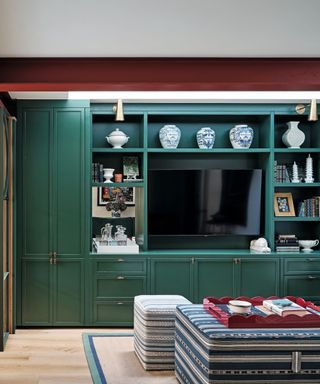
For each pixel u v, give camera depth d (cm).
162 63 416
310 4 306
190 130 620
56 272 570
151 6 306
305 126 625
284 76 418
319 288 584
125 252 578
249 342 338
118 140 588
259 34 359
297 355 344
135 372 430
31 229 569
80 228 572
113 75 413
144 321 438
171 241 620
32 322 568
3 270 491
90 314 571
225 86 424
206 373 339
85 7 307
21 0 294
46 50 390
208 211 609
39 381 408
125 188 616
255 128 623
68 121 572
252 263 580
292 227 623
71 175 573
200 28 345
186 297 576
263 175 611
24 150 568
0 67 408
